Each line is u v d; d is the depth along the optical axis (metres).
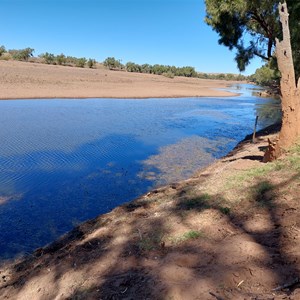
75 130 19.31
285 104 9.22
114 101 36.81
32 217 8.64
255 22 22.77
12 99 31.52
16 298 5.37
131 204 8.94
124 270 5.05
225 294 3.73
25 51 87.75
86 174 12.05
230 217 6.39
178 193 8.67
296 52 17.91
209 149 16.75
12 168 12.15
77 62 92.94
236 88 86.38
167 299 3.85
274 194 6.97
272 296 3.48
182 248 5.40
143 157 14.66
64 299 4.73
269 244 5.04
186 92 55.62
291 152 9.12
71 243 6.98
